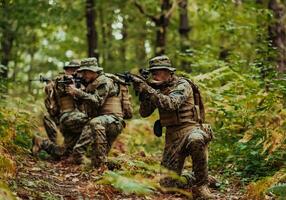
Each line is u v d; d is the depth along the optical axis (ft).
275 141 28.22
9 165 24.34
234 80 41.55
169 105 24.53
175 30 88.28
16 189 22.91
